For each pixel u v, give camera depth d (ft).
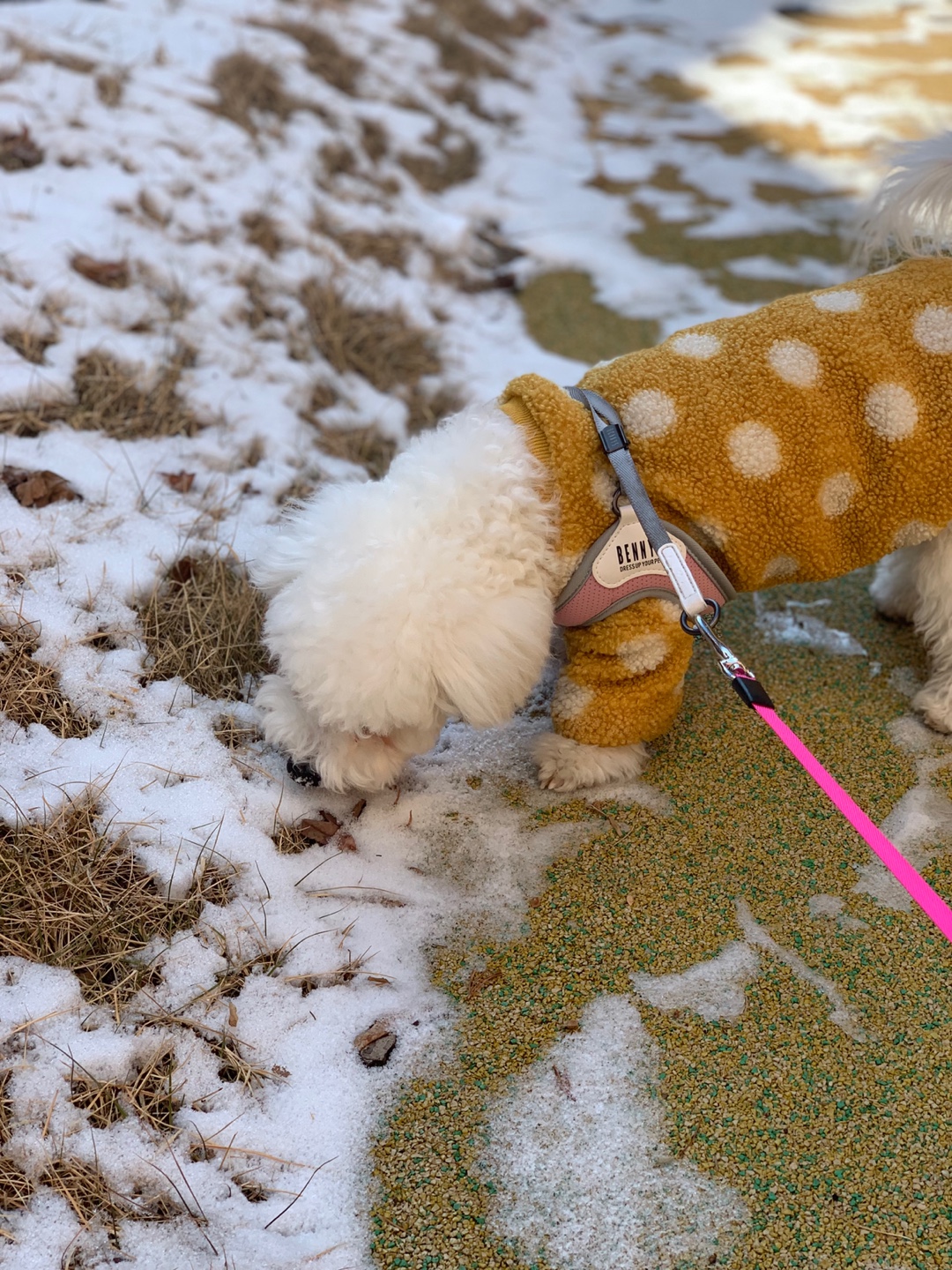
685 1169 1.81
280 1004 2.03
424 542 2.06
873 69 6.67
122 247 3.57
